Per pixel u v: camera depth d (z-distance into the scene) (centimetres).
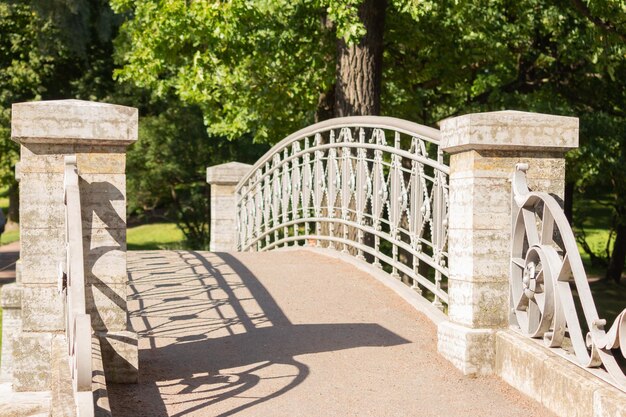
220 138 2703
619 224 2433
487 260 575
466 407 508
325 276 886
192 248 2569
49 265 546
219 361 595
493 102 1852
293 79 1581
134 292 815
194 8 1300
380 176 867
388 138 1850
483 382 558
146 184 2714
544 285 515
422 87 1909
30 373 544
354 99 1296
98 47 2888
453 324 602
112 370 538
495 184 573
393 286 806
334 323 702
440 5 1445
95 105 538
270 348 629
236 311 741
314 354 614
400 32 1587
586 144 1812
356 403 512
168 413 485
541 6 1725
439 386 548
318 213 1062
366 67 1298
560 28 1722
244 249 1377
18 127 530
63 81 2934
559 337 509
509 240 577
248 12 1306
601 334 462
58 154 543
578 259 489
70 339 448
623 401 415
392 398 523
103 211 543
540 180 577
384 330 680
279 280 869
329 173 1022
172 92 2616
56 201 545
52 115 532
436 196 698
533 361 512
